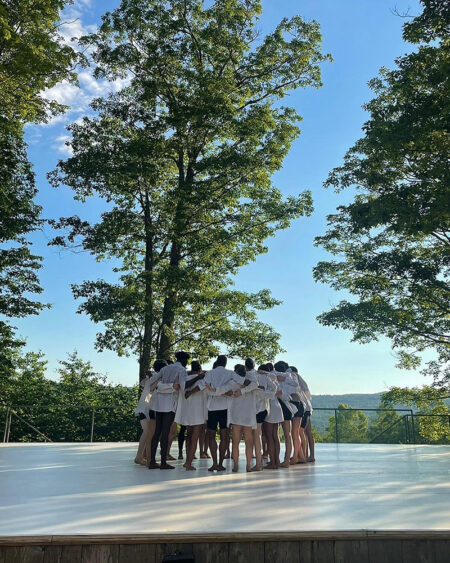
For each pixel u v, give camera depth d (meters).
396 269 19.33
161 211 19.36
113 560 3.42
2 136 18.23
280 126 20.08
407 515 4.03
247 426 7.37
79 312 16.91
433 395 23.58
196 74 19.50
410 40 15.76
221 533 3.48
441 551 3.52
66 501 4.67
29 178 18.73
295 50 20.12
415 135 14.75
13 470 7.44
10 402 27.30
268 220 19.73
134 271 19.80
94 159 17.80
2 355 19.42
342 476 6.74
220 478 6.46
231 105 18.38
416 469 7.76
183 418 7.54
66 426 18.92
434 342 22.41
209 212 19.64
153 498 4.83
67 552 3.42
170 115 18.94
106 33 19.61
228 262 20.19
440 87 15.23
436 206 14.27
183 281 17.47
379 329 21.36
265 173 19.59
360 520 3.84
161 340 18.38
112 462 8.73
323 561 3.47
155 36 19.88
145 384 8.10
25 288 18.48
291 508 4.30
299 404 8.45
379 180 17.77
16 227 17.77
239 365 7.54
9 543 3.39
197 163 18.22
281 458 9.42
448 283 19.67
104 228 17.77
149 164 17.59
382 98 19.48
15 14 16.58
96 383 31.91
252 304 18.84
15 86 17.91
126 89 20.84
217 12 19.95
